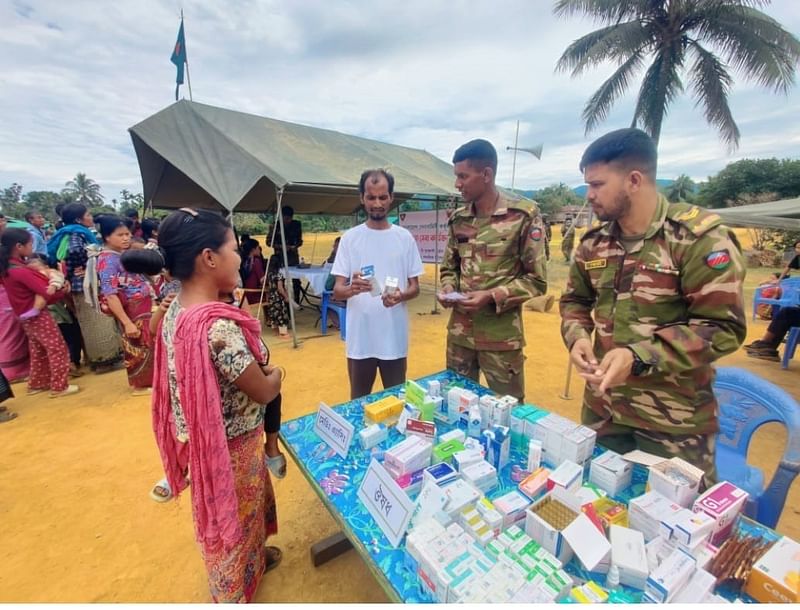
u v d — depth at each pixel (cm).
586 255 160
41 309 356
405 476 125
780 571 86
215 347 116
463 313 228
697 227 123
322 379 418
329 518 220
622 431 155
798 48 991
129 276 363
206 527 126
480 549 95
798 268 625
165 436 141
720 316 119
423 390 167
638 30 1103
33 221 691
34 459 274
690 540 93
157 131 515
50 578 182
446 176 872
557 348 526
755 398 181
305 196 886
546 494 113
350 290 219
